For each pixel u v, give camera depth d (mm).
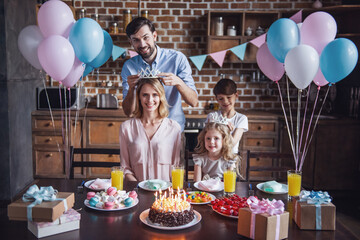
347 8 3609
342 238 1237
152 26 2223
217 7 4102
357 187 3545
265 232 1159
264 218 1162
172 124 2016
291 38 1848
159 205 1313
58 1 1816
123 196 1518
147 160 1984
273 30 1883
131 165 2021
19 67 3369
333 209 1292
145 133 1982
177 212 1278
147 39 2193
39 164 3793
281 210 1203
